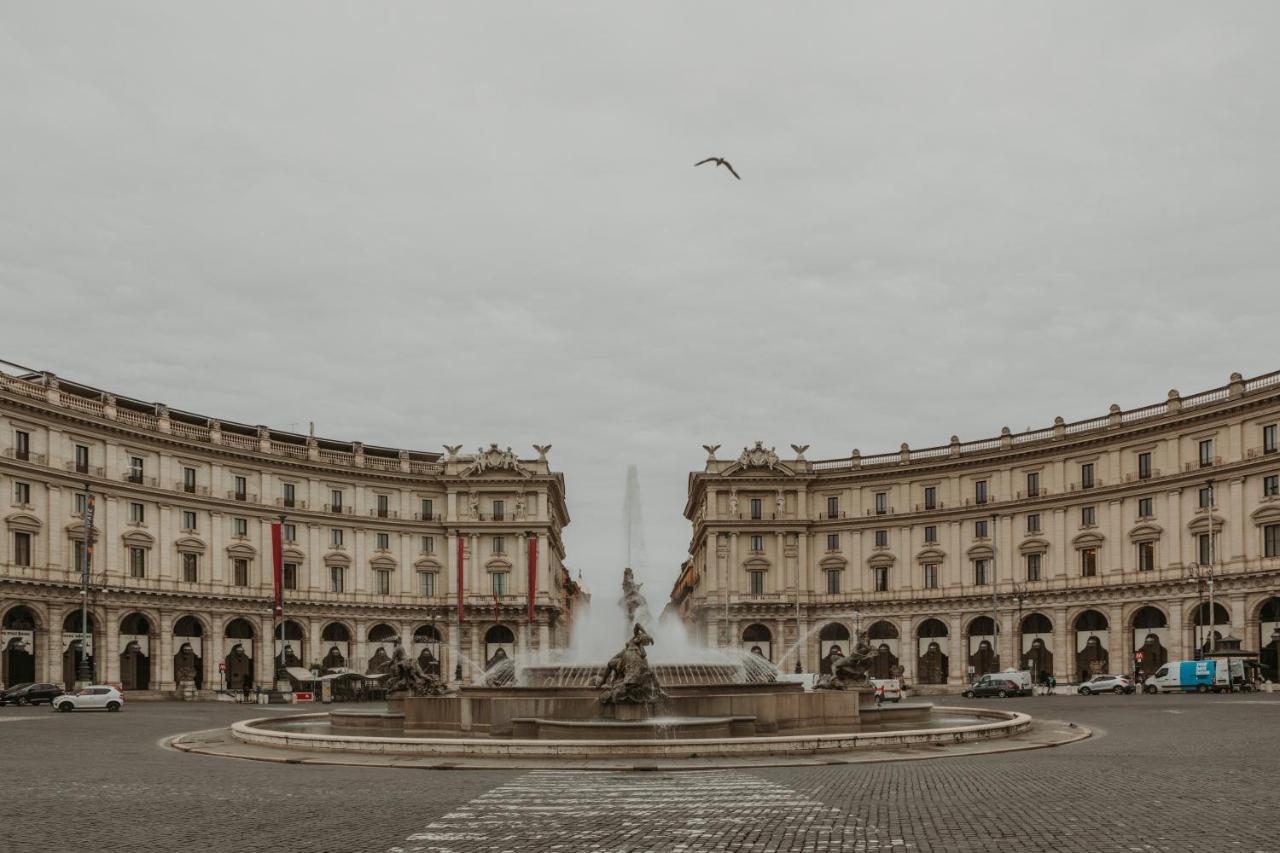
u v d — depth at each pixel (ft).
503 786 87.35
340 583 417.69
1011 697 298.97
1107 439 368.48
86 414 327.88
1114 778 88.38
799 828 65.92
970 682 394.52
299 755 113.60
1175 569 344.08
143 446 351.67
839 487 448.65
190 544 363.15
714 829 65.87
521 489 454.81
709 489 456.86
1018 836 62.28
